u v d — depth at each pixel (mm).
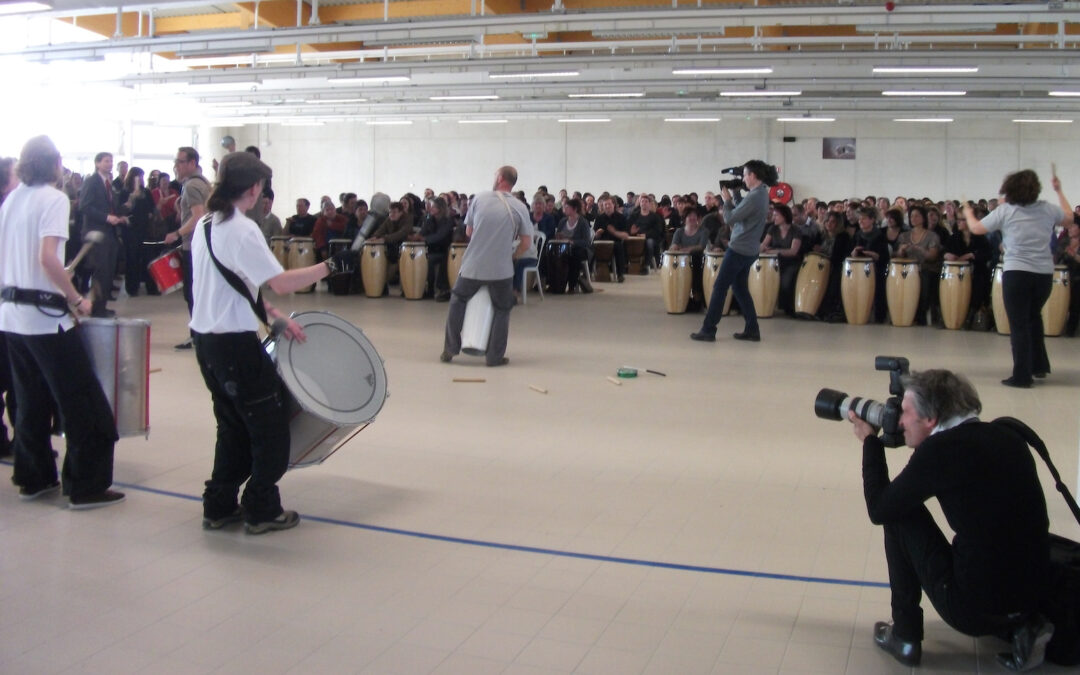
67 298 4020
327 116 25156
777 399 6719
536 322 11047
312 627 3088
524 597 3342
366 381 4184
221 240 3652
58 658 2857
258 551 3736
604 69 13984
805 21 10898
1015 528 2697
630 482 4719
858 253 11148
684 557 3734
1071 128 24297
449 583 3457
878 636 2988
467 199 18922
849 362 8344
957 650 2973
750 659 2902
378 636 3029
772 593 3400
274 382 3805
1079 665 2840
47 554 3676
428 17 11992
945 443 2732
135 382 4566
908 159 25391
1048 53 12219
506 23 11594
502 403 6488
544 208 15680
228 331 3676
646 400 6652
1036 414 6301
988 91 19453
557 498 4453
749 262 9469
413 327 10312
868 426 3047
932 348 9234
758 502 4422
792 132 25938
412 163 29031
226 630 3057
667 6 11094
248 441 3953
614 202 19109
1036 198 7125
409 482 4672
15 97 21391
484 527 4047
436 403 6453
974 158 24984
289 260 14227
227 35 13016
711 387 7148
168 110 24109
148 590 3355
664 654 2930
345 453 5172
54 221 3926
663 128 26797
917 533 2838
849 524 4125
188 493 4449
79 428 4113
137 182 13219
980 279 10773
